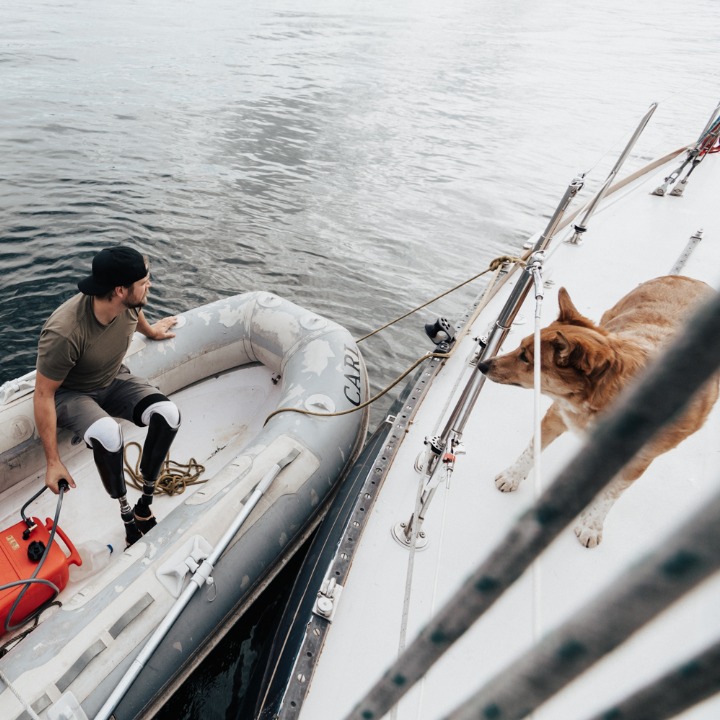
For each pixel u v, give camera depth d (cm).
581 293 337
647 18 4172
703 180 527
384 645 159
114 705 164
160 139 860
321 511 258
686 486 211
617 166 313
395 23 2741
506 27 3069
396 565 179
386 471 206
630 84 1725
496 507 200
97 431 202
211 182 722
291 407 271
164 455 223
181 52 1540
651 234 416
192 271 514
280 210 668
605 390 163
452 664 151
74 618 181
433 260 598
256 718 164
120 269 192
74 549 212
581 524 187
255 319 332
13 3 2200
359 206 709
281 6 3028
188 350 309
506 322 161
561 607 167
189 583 197
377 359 435
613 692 141
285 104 1143
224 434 310
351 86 1379
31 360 379
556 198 804
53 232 539
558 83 1675
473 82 1590
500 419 241
